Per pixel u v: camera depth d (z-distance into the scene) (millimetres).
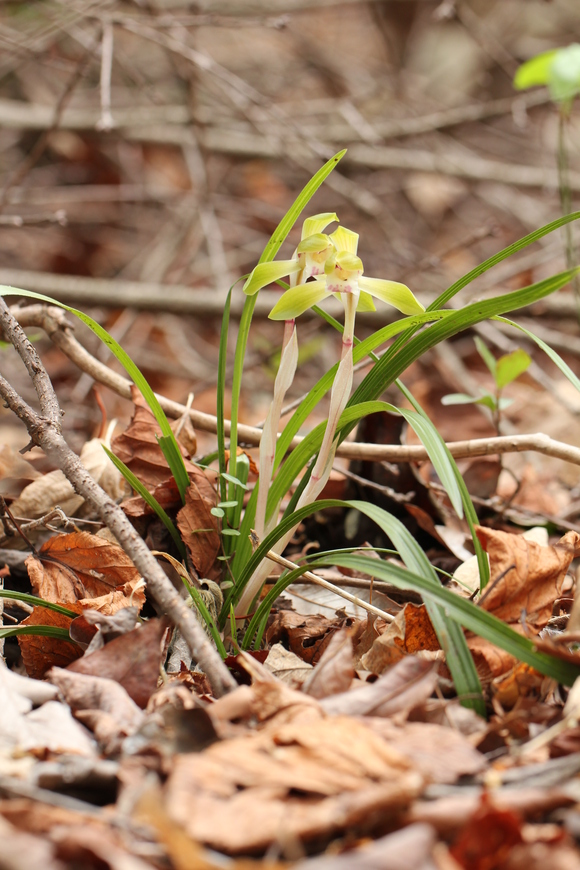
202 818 680
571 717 715
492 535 759
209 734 709
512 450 835
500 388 884
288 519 761
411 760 693
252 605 802
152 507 798
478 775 697
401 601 832
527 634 743
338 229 750
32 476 865
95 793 699
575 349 1211
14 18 1754
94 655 741
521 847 675
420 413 759
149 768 700
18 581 835
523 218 1814
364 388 779
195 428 883
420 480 883
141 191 1830
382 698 724
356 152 1779
